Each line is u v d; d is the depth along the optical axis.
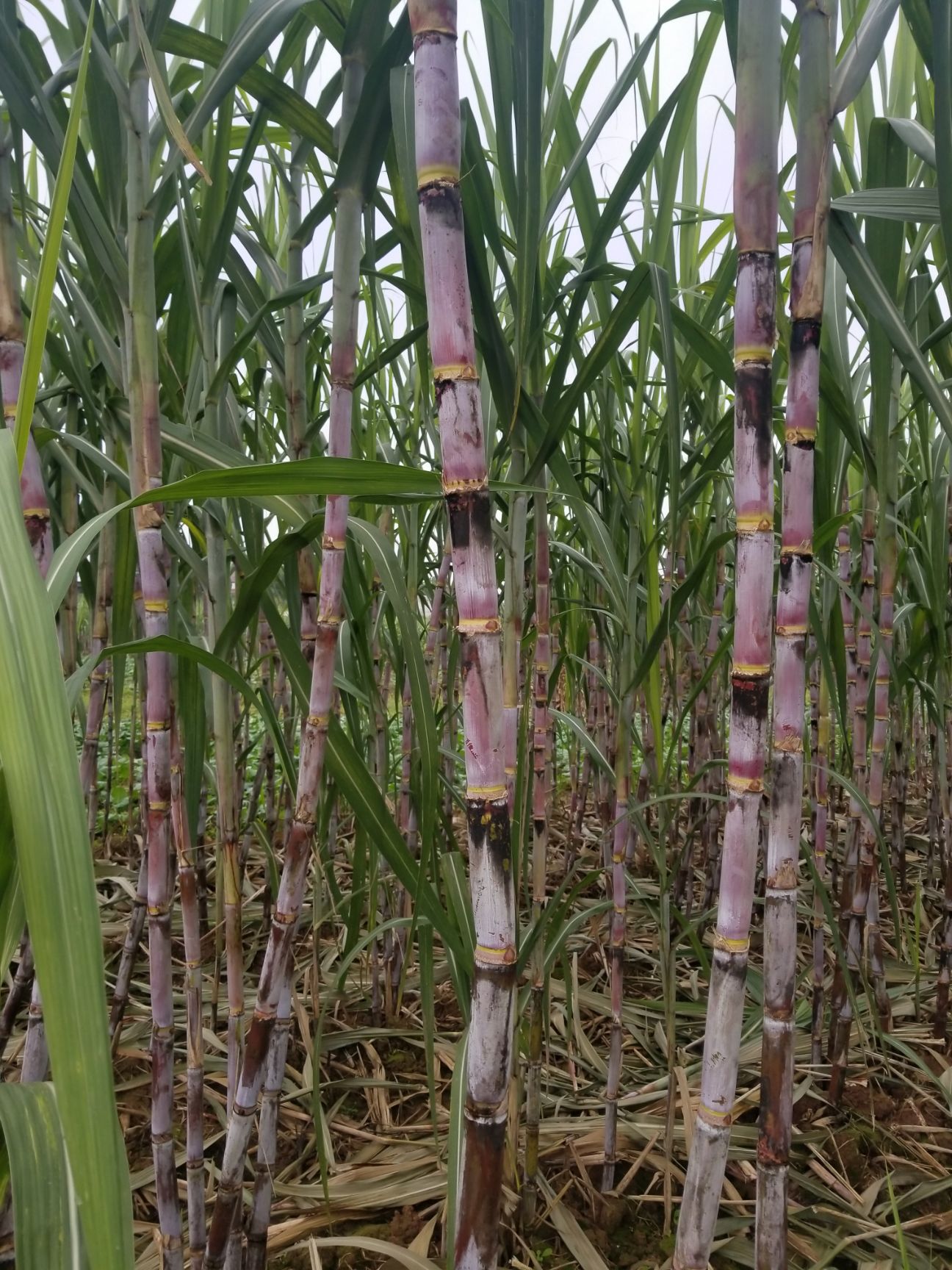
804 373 0.67
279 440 1.53
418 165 0.47
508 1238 1.20
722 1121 0.65
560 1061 1.64
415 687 0.78
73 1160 0.26
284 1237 1.18
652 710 1.12
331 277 0.90
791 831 0.72
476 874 0.51
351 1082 1.46
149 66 0.50
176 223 0.99
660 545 1.39
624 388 1.32
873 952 1.67
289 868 0.90
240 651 1.62
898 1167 1.36
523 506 1.01
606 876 1.93
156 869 0.89
